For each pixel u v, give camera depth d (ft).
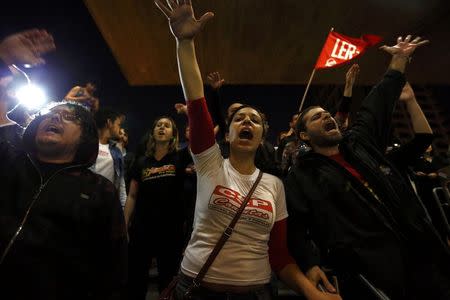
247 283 4.80
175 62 28.63
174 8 5.26
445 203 9.31
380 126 7.13
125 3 21.71
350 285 5.89
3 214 4.13
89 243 4.43
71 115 4.95
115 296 4.43
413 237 5.81
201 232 5.13
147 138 10.75
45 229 4.09
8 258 3.90
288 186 6.54
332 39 14.38
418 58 27.45
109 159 9.57
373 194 6.12
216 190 5.15
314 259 5.77
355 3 21.79
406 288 5.54
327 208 6.00
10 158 4.56
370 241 5.68
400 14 22.97
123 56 27.76
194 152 5.33
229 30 24.66
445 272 5.73
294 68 29.32
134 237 9.49
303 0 21.74
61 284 4.04
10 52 4.94
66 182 4.52
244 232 4.98
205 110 5.27
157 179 9.86
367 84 31.22
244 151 5.70
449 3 21.58
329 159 6.72
